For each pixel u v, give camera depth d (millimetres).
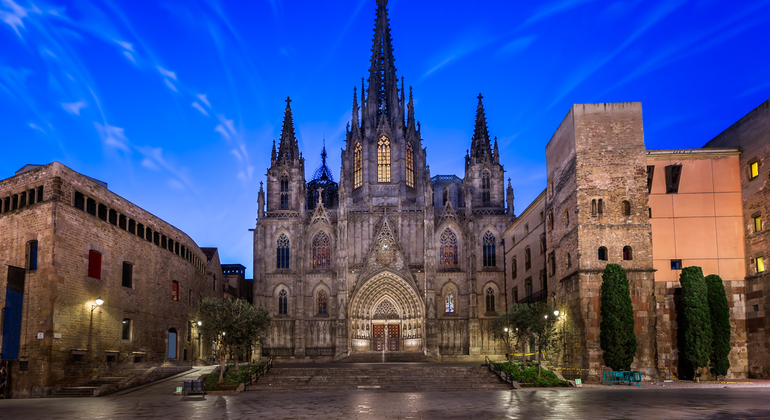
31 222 40812
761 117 47625
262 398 34969
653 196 50094
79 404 31891
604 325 45344
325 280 90125
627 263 47375
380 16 112000
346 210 90625
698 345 45031
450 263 92500
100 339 44500
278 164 101938
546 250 58000
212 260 78125
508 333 64875
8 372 38906
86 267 43375
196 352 66000
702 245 49219
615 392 36594
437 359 83062
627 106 49500
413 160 105688
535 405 29281
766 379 45688
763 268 46844
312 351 87312
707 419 23281
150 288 53562
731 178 50062
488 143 103250
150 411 27844
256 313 47406
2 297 41281
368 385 44094
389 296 90312
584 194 48594
